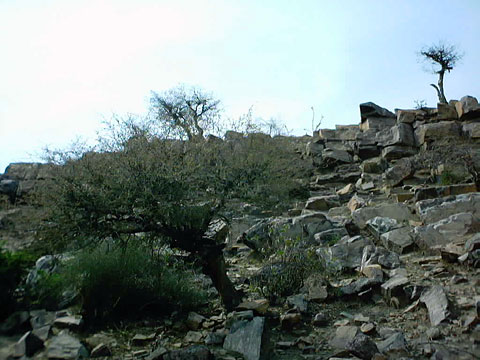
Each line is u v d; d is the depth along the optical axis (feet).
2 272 14.07
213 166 18.61
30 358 12.01
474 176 35.76
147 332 15.08
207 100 54.85
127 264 17.03
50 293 15.74
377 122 57.98
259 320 14.53
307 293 19.53
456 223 25.13
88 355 12.87
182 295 17.79
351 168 51.29
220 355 13.16
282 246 23.79
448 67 81.66
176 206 16.58
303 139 61.05
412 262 22.85
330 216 35.78
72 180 15.81
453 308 15.74
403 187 41.14
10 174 44.88
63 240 15.57
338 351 13.55
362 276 21.49
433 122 53.11
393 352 13.23
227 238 30.78
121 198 15.66
